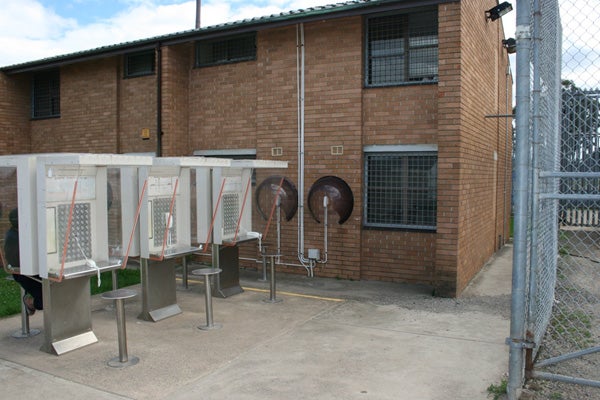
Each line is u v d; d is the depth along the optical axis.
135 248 6.57
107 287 8.34
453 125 7.64
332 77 8.95
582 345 5.49
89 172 5.55
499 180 12.77
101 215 5.70
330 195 8.59
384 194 8.84
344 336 5.92
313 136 9.14
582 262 10.08
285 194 9.13
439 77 7.71
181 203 6.97
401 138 8.55
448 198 7.70
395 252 8.73
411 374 4.78
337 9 8.38
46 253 5.18
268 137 9.57
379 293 8.02
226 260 7.91
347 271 8.98
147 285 6.60
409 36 8.58
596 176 3.86
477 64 9.00
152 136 10.77
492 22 10.67
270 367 4.98
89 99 11.59
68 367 5.02
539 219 4.36
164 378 4.73
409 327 6.26
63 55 11.13
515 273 4.06
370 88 8.73
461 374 4.78
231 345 5.64
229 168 7.85
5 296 7.61
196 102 10.55
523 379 4.32
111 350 5.52
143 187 6.29
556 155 6.09
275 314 6.87
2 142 12.19
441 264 7.77
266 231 8.66
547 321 5.60
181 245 6.99
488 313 6.89
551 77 5.26
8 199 5.56
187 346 5.61
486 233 10.67
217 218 7.73
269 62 9.52
